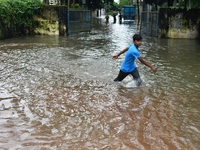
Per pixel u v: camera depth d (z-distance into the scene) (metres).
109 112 4.49
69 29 16.67
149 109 4.66
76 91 5.56
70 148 3.35
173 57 9.54
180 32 15.52
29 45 12.05
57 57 9.19
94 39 14.89
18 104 4.73
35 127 3.88
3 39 14.10
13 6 15.20
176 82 6.37
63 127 3.91
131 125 4.02
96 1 36.44
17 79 6.31
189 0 14.17
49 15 16.27
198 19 14.53
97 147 3.39
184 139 3.65
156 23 15.99
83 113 4.43
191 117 4.38
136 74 5.96
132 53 5.66
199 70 7.59
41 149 3.31
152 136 3.71
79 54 9.88
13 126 3.89
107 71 7.29
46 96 5.20
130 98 5.20
